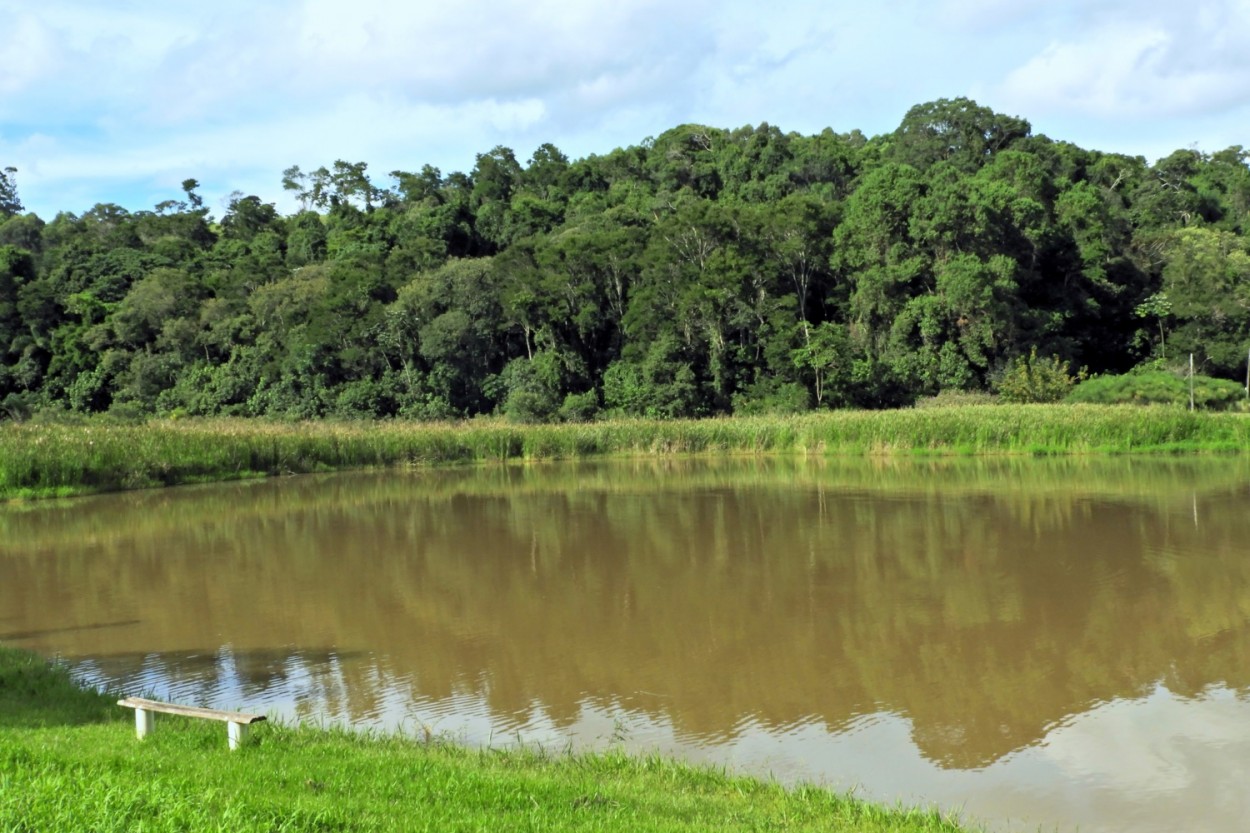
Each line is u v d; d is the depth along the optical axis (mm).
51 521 26000
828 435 42062
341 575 18719
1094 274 62094
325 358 59906
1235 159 91750
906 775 9375
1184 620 14391
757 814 7363
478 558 20141
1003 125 79875
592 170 93812
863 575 17656
